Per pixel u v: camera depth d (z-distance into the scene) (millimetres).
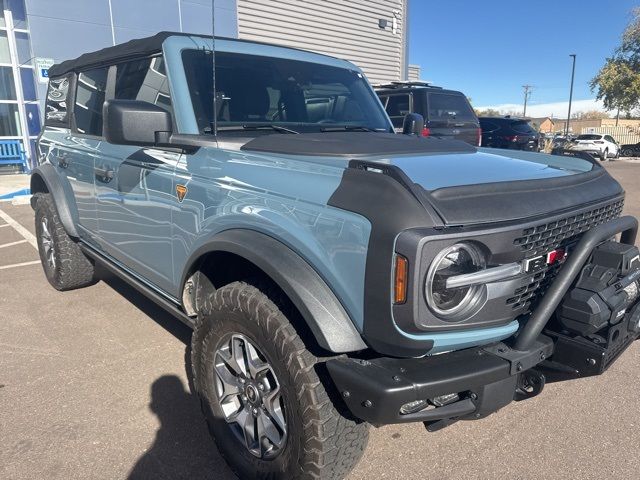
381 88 10375
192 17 13391
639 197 11695
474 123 10258
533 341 2012
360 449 2094
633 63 34156
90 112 3975
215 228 2424
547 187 2186
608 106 35875
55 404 3039
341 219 1892
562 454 2652
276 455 2186
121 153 3281
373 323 1827
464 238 1779
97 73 3912
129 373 3406
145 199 3006
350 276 1870
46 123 5082
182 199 2660
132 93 3324
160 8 12812
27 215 8672
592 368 2047
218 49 3145
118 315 4344
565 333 2148
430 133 9398
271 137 2631
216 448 2674
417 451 2678
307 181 2088
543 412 3037
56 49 11672
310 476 2025
